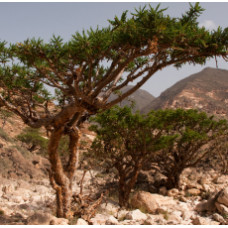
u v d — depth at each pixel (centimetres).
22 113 941
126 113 1678
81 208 1095
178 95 11038
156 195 2100
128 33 709
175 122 1758
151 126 1680
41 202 1488
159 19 646
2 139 2908
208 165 2964
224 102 10294
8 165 2447
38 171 2714
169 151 2373
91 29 705
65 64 751
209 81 12431
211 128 2312
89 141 2958
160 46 713
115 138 1731
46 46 700
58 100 1052
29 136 3572
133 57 734
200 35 683
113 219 1130
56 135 873
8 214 1078
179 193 2208
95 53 734
